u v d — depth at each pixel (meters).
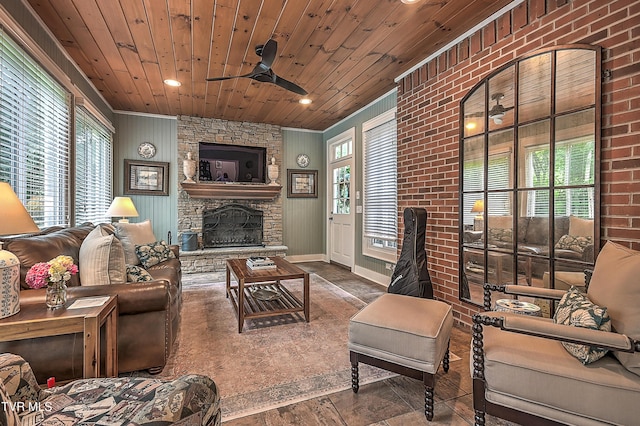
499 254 2.50
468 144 2.75
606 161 1.84
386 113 4.17
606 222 1.84
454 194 2.89
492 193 2.55
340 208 5.72
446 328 1.75
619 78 1.78
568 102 2.03
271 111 4.91
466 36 2.73
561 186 2.08
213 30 2.58
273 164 5.63
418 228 2.90
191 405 0.85
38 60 2.39
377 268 4.50
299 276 2.81
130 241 3.14
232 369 2.03
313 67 3.32
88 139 3.73
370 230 4.66
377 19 2.46
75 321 1.39
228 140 5.45
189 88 3.87
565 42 2.04
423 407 1.65
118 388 1.05
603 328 1.22
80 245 2.24
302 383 1.87
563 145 2.06
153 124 5.04
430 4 2.29
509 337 1.47
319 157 6.28
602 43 1.85
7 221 1.39
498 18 2.46
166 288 1.94
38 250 1.82
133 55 3.01
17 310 1.43
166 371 2.00
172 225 5.20
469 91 2.71
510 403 1.30
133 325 1.86
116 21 2.45
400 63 3.26
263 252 5.37
